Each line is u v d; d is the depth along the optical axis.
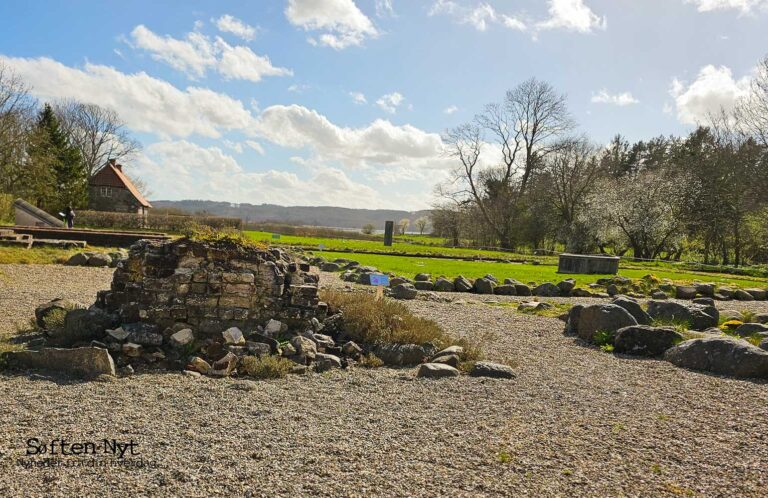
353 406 5.93
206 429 5.04
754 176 36.91
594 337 10.13
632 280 21.83
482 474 4.30
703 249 46.56
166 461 4.32
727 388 7.14
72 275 16.88
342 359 7.91
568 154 51.06
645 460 4.70
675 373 7.94
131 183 69.44
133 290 7.82
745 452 4.93
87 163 64.06
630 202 42.88
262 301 8.01
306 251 35.56
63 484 3.91
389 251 39.56
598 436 5.24
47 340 7.66
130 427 5.00
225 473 4.16
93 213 46.56
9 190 45.53
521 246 56.75
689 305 12.57
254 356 7.32
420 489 4.01
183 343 7.40
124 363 7.00
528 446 4.92
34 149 46.31
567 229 50.25
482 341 9.90
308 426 5.25
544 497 3.96
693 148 53.78
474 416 5.73
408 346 8.20
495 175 61.28
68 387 6.07
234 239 8.06
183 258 7.79
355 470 4.30
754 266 38.16
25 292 12.88
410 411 5.83
